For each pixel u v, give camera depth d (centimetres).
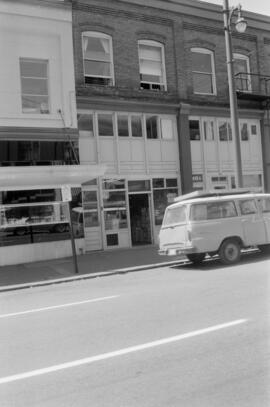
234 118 1633
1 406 432
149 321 700
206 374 472
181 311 746
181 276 1143
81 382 477
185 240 1240
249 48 2219
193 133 2055
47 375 507
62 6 1744
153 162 1941
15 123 1647
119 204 1856
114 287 1073
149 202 1931
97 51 1842
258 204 1335
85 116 1806
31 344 633
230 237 1277
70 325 720
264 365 486
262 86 2248
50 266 1498
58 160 1705
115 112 1866
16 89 1656
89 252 1772
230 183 2139
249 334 595
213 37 2108
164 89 1977
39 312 847
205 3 2083
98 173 1543
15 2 1667
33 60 1711
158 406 407
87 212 1797
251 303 761
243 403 404
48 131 1688
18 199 1639
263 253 1412
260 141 2253
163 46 1983
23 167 1452
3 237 1609
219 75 2116
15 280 1295
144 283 1087
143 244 1920
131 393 439
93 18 1820
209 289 915
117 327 682
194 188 2030
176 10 2008
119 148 1870
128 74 1886
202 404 406
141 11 1927
